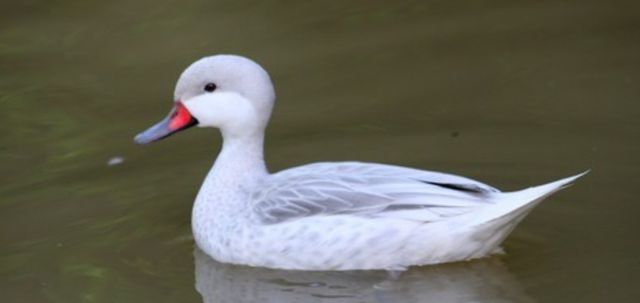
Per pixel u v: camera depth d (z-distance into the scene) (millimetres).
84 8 19953
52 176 15203
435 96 16906
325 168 13289
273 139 15938
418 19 19250
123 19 19484
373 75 17531
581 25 18703
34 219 14148
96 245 13570
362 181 12812
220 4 19922
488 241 12469
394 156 15383
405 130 16062
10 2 20188
